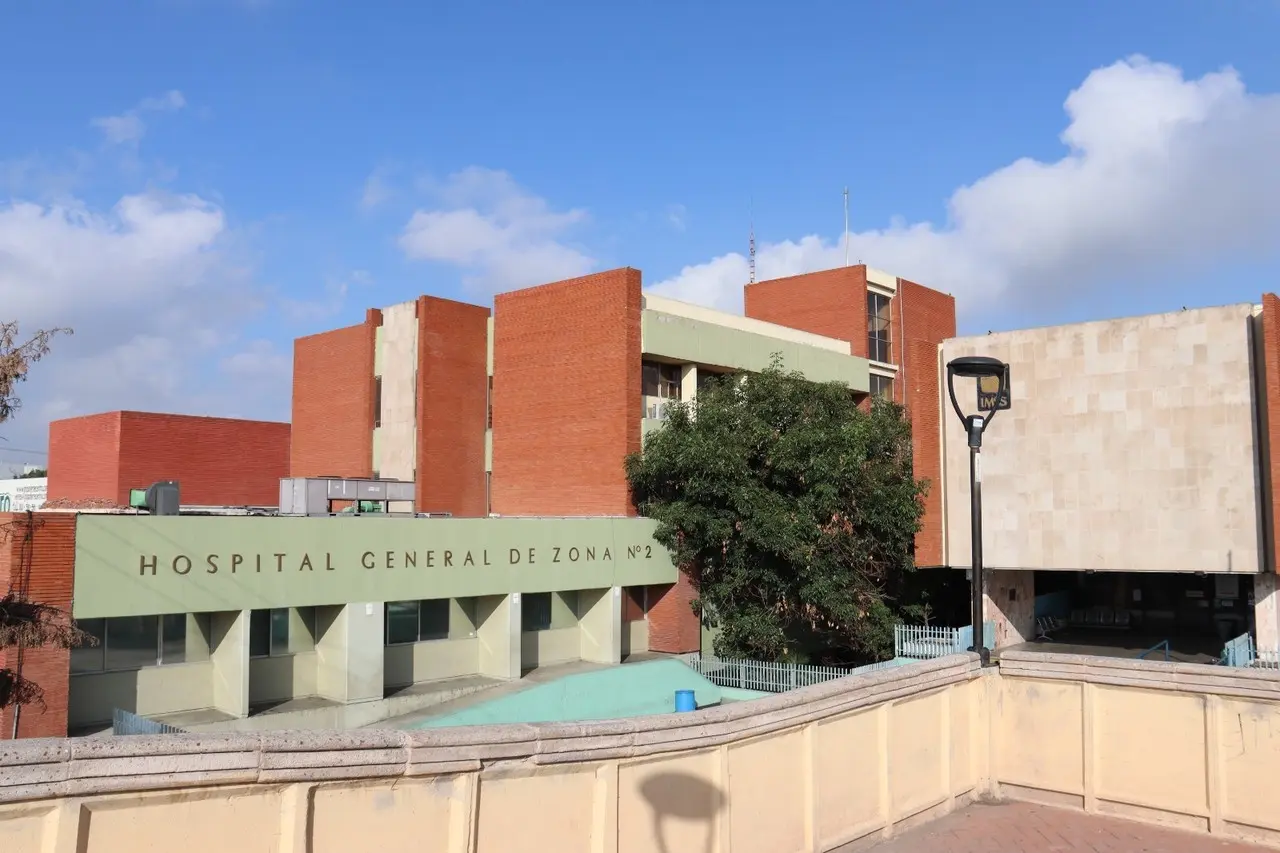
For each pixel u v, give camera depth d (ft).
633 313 108.68
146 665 71.46
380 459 127.34
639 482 106.83
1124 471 99.35
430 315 120.78
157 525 68.13
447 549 86.28
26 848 15.40
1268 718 32.53
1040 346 105.19
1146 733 35.09
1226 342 94.53
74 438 151.33
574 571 97.09
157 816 16.85
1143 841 32.73
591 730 23.11
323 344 140.36
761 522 94.02
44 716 62.03
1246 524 92.38
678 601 106.73
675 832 24.91
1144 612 142.20
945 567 109.91
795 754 29.09
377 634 80.64
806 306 146.61
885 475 99.04
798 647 107.24
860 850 31.17
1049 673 37.42
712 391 104.68
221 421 152.87
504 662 91.56
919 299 154.61
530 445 116.57
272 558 74.23
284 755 18.24
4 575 61.52
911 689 33.99
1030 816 35.53
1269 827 32.14
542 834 22.22
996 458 107.14
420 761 20.10
